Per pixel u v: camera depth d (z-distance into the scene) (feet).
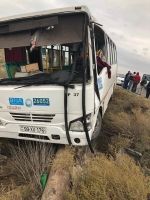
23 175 10.20
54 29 9.71
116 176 8.16
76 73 10.43
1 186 9.90
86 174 9.05
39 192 9.28
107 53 18.06
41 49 13.61
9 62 14.64
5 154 12.77
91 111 10.26
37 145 12.05
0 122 11.67
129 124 16.84
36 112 10.59
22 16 9.96
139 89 64.59
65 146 11.48
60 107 10.12
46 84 10.11
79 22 9.41
